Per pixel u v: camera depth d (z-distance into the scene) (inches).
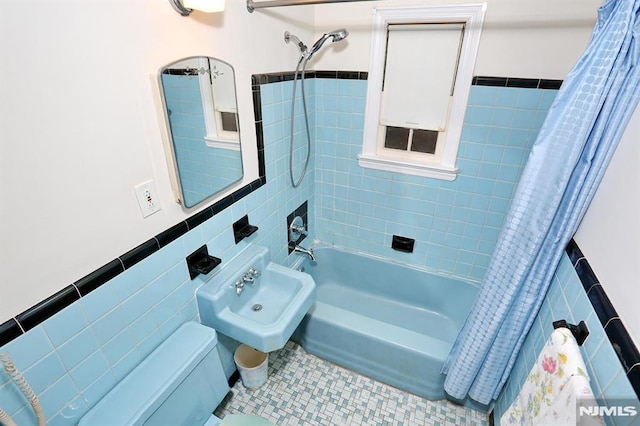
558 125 42.8
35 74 28.8
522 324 52.9
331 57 75.8
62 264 34.8
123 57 36.0
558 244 45.9
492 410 65.0
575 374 34.1
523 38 60.1
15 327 31.6
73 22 30.8
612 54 36.2
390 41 70.1
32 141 29.7
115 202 38.9
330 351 75.7
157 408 43.1
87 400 40.9
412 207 84.5
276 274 67.1
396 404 68.7
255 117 60.5
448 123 72.3
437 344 66.7
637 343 29.8
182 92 43.4
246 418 52.6
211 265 53.4
